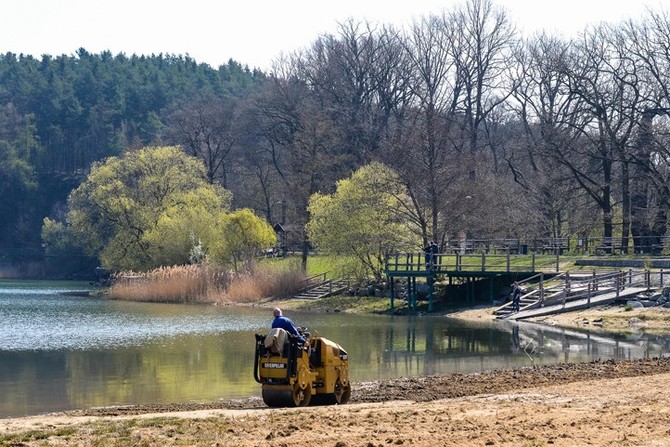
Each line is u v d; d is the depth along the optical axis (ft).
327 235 263.29
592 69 262.47
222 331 176.76
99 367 124.47
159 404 93.50
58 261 513.04
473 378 107.65
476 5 325.01
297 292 270.26
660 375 99.14
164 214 327.47
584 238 272.51
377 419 69.51
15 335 168.96
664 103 254.06
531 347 143.33
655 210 255.70
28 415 88.43
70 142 637.71
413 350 142.72
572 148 260.01
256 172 436.76
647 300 184.55
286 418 71.36
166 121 593.42
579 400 79.46
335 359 85.66
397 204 261.24
